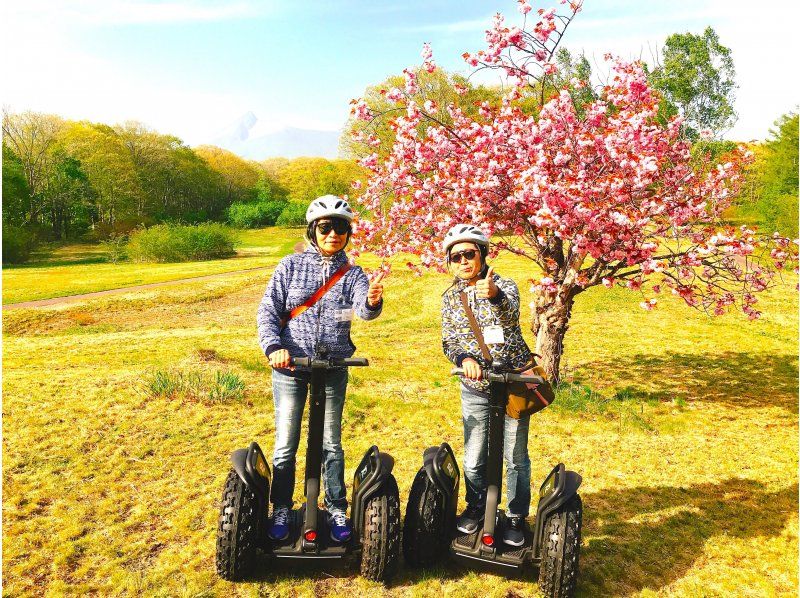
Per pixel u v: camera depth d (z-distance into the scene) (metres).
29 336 14.39
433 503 3.09
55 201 60.84
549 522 2.91
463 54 7.50
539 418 6.37
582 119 7.16
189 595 2.96
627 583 3.25
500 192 6.93
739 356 10.30
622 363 9.79
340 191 77.12
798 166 35.97
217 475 4.68
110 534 3.68
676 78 30.20
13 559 3.35
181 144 91.19
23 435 5.43
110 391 6.86
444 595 3.02
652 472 4.97
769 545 3.75
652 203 6.13
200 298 20.81
